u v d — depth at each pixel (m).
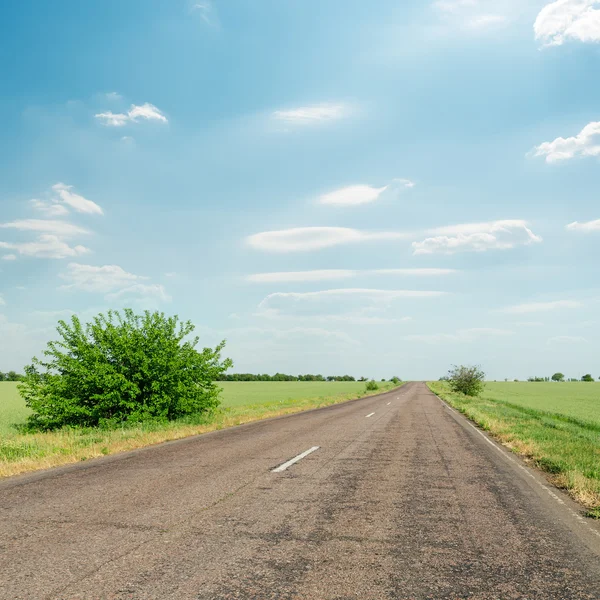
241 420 18.16
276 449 10.71
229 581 3.72
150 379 16.83
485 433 15.08
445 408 27.59
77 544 4.48
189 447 11.07
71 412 15.56
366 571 3.98
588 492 6.89
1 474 7.89
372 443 11.89
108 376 15.59
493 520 5.54
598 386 105.81
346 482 7.33
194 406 17.95
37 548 4.38
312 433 13.98
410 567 4.09
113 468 8.39
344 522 5.30
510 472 8.59
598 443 12.52
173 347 17.59
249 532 4.89
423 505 6.11
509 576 3.96
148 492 6.55
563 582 3.86
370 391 68.44
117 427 15.35
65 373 16.41
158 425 15.45
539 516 5.77
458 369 51.72
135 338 16.83
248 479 7.43
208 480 7.35
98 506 5.82
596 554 4.52
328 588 3.64
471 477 7.99
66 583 3.65
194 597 3.44
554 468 8.95
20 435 14.45
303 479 7.48
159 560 4.11
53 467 8.63
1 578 3.73
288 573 3.90
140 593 3.49
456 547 4.62
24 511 5.60
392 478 7.71
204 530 4.93
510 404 34.72
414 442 12.23
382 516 5.57
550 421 19.61
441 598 3.53
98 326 16.84
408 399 39.66
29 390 16.11
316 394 54.88
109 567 3.96
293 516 5.48
